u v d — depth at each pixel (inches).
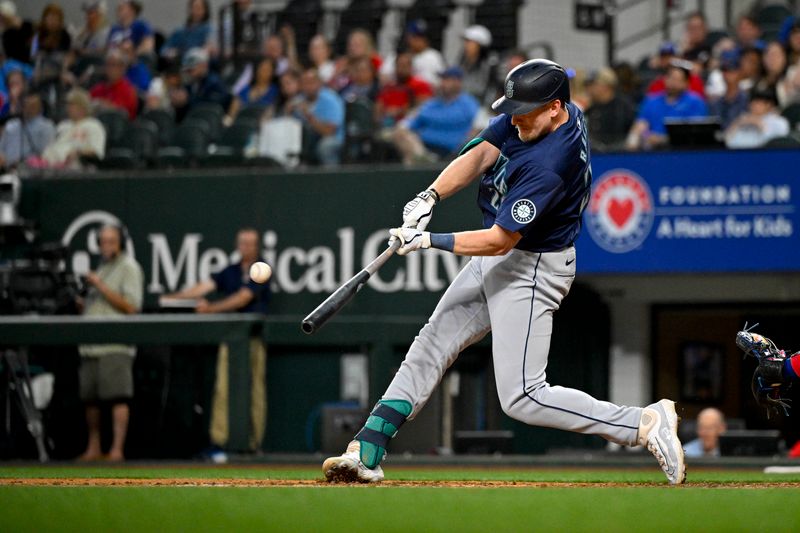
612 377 1641.2
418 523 565.9
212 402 1295.5
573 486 640.4
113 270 1389.0
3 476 849.5
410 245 663.8
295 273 1605.6
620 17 2226.9
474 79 1844.2
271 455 1282.0
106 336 1299.2
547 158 652.7
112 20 2454.5
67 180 1673.2
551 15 2210.9
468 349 1364.4
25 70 1937.7
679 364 1656.0
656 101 1573.6
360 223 1589.6
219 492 586.9
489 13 2140.7
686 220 1486.2
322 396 1338.6
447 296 708.7
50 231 1673.2
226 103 1895.9
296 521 573.3
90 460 1284.4
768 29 1913.1
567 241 681.6
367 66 1835.6
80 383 1305.4
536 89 645.3
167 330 1294.3
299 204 1608.0
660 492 583.2
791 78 1606.8
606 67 1969.7
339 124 1684.3
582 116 677.3
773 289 1604.3
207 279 1631.4
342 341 1332.4
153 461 1274.6
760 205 1470.2
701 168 1481.3
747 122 1525.6
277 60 1952.5
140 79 2023.9
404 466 1254.9
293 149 1689.2
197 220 1637.6
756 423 1662.2
